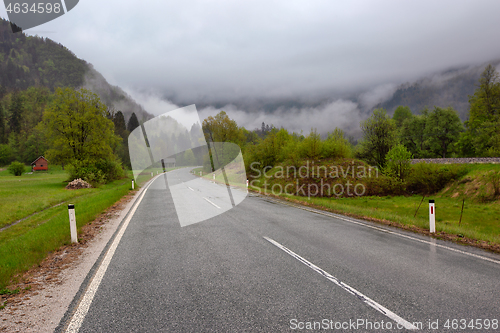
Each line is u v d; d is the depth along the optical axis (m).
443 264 4.73
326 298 3.41
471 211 17.80
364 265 4.64
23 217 12.26
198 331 2.68
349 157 27.05
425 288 3.73
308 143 25.20
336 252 5.40
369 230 7.53
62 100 33.75
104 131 33.28
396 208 17.61
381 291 3.62
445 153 58.56
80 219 8.53
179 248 5.62
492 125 42.84
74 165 31.55
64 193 21.44
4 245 6.65
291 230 7.37
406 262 4.82
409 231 7.55
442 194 24.36
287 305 3.22
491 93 48.34
